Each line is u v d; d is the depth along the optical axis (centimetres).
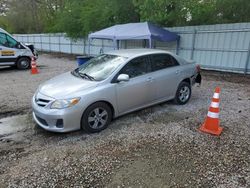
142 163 336
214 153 363
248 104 615
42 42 2755
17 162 337
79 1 2116
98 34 1395
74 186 287
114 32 1316
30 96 683
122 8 1608
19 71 1195
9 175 307
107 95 432
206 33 1159
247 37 1007
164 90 544
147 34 1137
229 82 909
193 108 574
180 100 595
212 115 430
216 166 329
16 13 3609
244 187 285
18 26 3628
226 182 295
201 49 1198
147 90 502
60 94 404
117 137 414
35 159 344
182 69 583
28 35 2975
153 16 1327
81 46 2139
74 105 396
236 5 1257
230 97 684
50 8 3519
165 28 1341
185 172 315
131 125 466
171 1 1304
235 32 1045
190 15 1396
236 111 557
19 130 448
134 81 476
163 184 291
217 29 1109
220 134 427
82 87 418
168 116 517
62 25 2167
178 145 387
